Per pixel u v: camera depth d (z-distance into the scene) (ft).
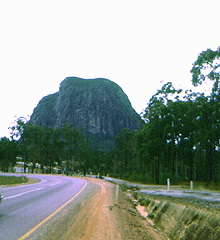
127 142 318.04
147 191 86.17
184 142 176.96
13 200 47.85
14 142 373.81
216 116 145.07
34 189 75.36
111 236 23.71
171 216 39.47
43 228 25.66
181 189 96.68
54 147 405.39
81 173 377.71
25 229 25.17
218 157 160.35
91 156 412.57
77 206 42.37
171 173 154.30
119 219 33.22
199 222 30.89
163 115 171.83
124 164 310.45
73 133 396.16
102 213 35.86
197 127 156.35
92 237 22.98
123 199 62.34
